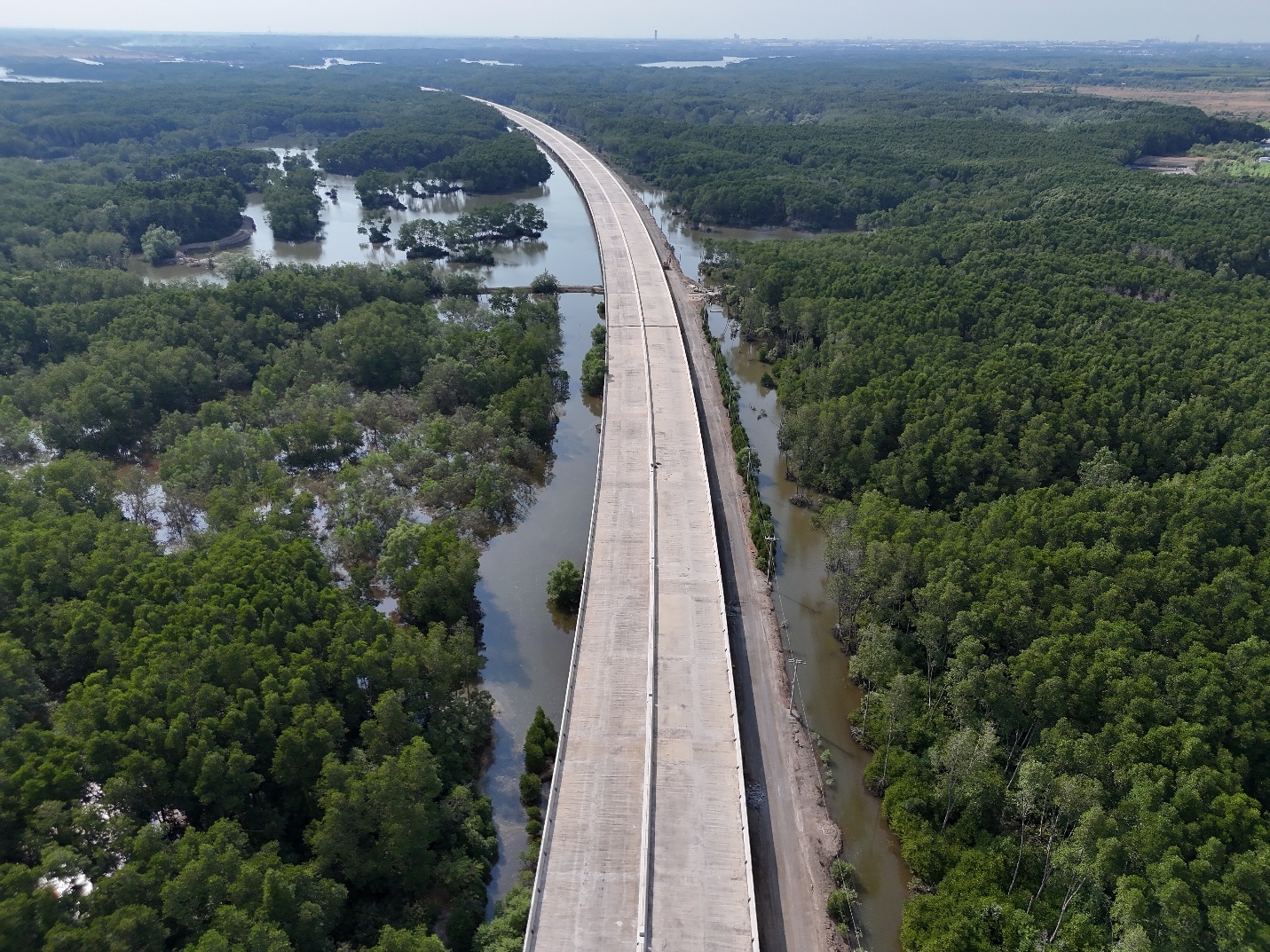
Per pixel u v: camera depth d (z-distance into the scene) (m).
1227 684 63.56
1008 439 106.19
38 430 114.75
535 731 71.94
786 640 86.19
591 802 62.44
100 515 95.50
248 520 88.62
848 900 58.88
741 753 65.88
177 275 196.62
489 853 62.12
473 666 77.94
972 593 76.00
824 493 112.75
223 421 116.94
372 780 57.59
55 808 53.09
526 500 112.62
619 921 54.19
